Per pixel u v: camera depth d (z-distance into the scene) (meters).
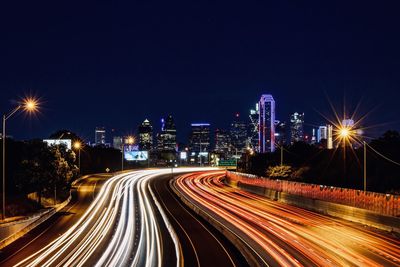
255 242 43.44
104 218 64.50
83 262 36.84
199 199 86.88
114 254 40.12
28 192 79.06
